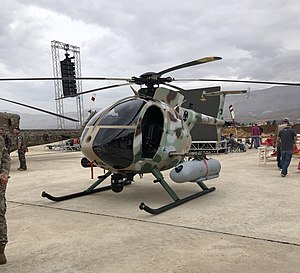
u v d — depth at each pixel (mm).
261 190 7781
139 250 4027
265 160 13195
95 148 6098
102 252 3994
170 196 6918
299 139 14773
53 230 4938
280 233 4594
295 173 10609
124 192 7840
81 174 11344
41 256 3906
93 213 5918
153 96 6941
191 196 6812
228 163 13867
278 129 11336
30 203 6863
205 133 18328
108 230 4879
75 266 3594
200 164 6762
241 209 5984
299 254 3814
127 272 3404
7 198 7445
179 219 5383
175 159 6953
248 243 4207
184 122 7613
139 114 6246
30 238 4578
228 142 20812
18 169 12852
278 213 5676
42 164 15180
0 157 3621
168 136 6652
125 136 6047
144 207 5410
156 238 4461
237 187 8195
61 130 21250
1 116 13398
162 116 6660
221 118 10109
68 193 7984
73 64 20625
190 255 3828
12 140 13539
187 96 17297
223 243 4219
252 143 23578
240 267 3475
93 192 7793
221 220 5289
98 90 7375
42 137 19578
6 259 3805
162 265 3559
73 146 26156
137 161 6219
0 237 3637
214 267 3482
